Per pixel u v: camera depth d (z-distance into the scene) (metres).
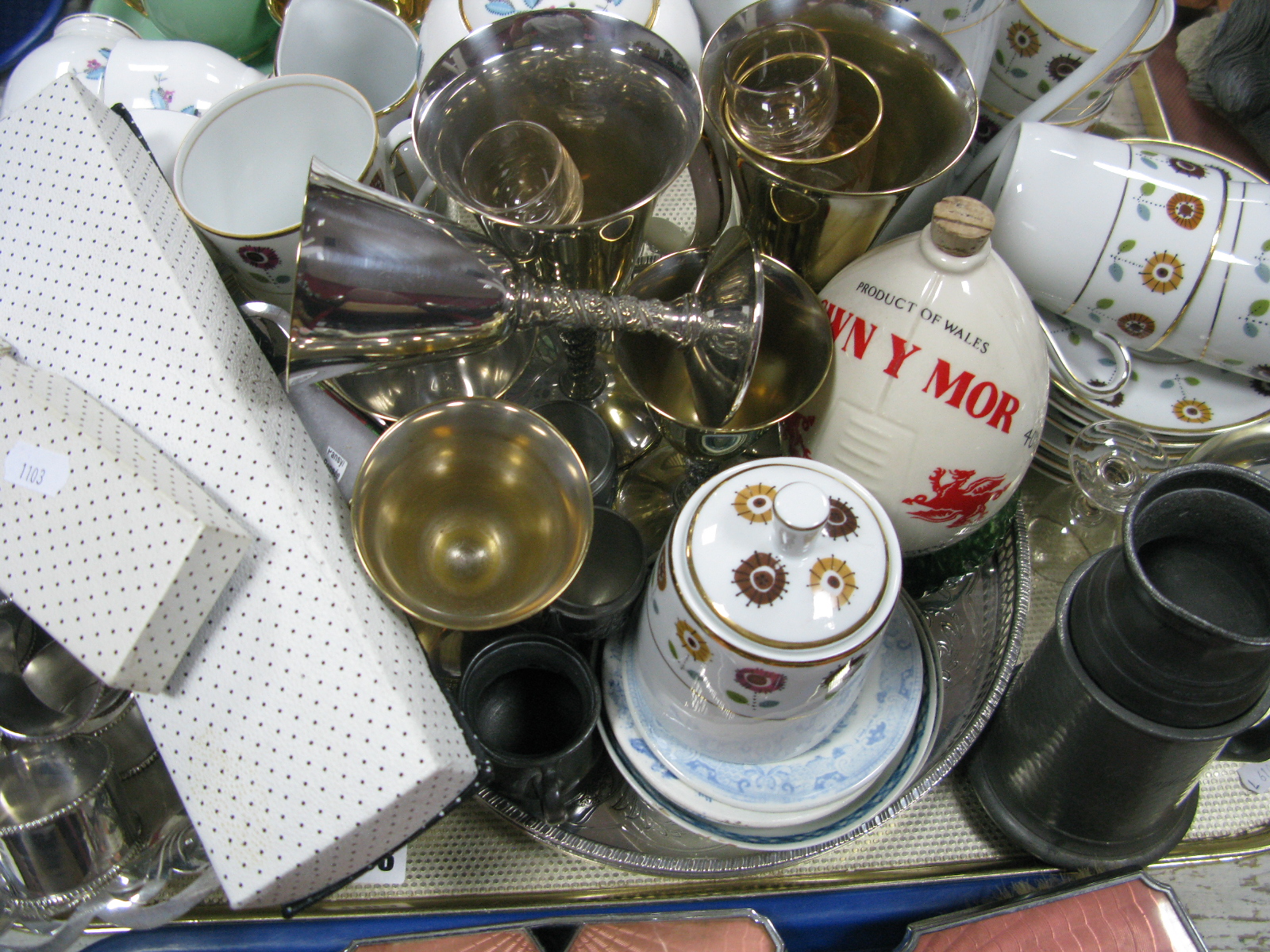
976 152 0.57
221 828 0.36
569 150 0.46
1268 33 0.60
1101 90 0.49
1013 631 0.45
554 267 0.43
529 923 0.41
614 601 0.41
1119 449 0.49
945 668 0.47
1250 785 0.46
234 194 0.52
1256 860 0.45
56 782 0.39
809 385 0.42
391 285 0.37
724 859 0.39
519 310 0.39
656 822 0.42
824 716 0.39
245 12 0.60
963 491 0.42
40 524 0.36
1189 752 0.34
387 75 0.60
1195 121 0.64
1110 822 0.40
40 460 0.37
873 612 0.35
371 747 0.34
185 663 0.37
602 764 0.44
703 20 0.54
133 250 0.41
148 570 0.34
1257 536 0.33
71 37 0.56
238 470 0.38
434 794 0.35
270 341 0.46
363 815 0.34
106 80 0.52
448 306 0.38
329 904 0.42
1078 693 0.35
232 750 0.36
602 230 0.40
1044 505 0.54
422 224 0.39
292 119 0.52
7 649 0.41
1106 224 0.45
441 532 0.41
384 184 0.51
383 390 0.46
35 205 0.44
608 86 0.43
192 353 0.39
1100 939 0.41
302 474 0.39
